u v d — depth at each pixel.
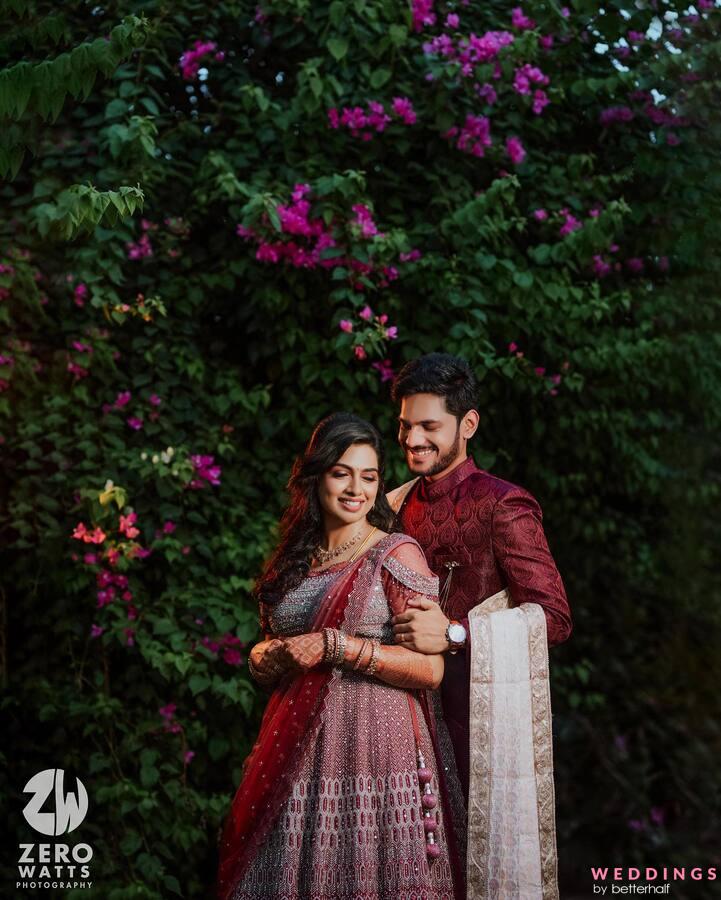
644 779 5.03
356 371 4.46
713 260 4.89
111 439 4.18
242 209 4.10
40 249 4.20
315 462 2.63
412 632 2.52
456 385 2.80
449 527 2.79
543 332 4.61
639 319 4.96
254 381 4.56
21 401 4.16
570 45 4.70
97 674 4.15
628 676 5.14
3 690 4.13
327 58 4.46
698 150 4.84
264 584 2.69
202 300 4.41
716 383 4.95
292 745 2.51
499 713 2.61
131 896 3.96
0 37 3.78
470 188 4.54
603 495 5.07
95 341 4.21
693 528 5.16
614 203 4.39
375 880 2.44
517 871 2.60
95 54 2.66
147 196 4.28
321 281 4.39
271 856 2.47
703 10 4.82
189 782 4.27
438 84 4.44
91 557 4.05
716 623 5.13
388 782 2.48
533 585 2.70
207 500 4.30
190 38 4.47
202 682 4.05
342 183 4.12
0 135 2.72
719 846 4.93
